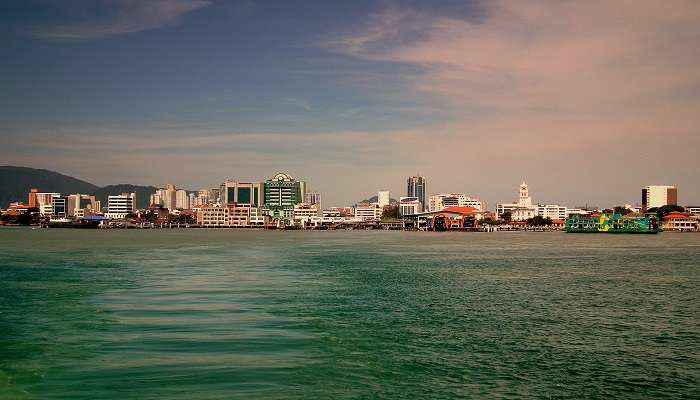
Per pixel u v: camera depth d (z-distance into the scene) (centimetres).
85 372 3388
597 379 3372
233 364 3569
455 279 8281
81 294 6475
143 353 3809
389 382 3278
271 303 5897
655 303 6106
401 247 17575
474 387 3212
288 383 3228
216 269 9562
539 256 13500
